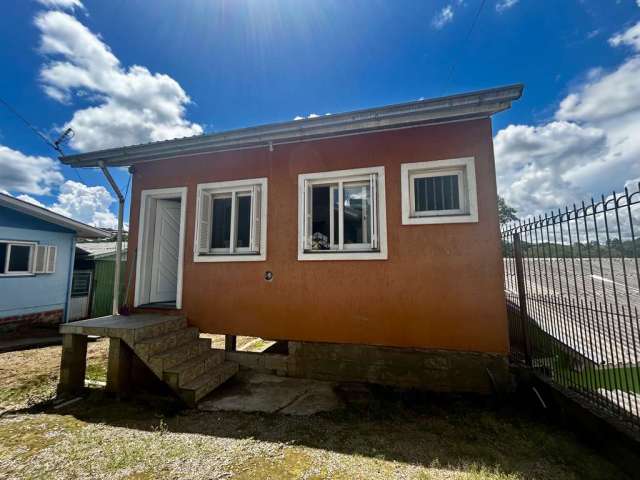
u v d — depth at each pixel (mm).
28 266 8609
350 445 2658
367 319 4199
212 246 5254
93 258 10961
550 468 2240
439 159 4086
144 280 5379
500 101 3586
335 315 4332
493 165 3904
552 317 3281
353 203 4578
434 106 3738
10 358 5840
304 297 4484
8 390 4172
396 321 4090
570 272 4629
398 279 4117
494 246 3820
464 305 3867
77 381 4066
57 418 3303
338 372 4324
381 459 2424
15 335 7875
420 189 4273
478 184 3932
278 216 4727
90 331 3951
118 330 3848
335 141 4562
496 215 3842
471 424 3000
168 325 4434
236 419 3234
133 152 5105
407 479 2152
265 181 4836
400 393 3842
